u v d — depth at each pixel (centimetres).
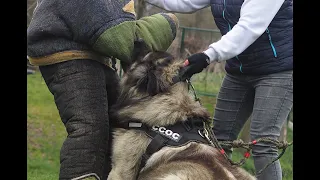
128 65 352
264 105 414
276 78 411
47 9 332
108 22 321
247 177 308
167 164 308
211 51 359
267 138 377
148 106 335
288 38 406
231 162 325
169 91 339
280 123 414
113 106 352
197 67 348
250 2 374
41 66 344
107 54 331
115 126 345
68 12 325
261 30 372
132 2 340
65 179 328
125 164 330
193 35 1128
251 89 439
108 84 358
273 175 408
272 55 407
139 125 332
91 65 338
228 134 457
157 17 369
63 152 331
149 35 354
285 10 402
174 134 324
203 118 343
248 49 414
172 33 370
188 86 354
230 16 416
